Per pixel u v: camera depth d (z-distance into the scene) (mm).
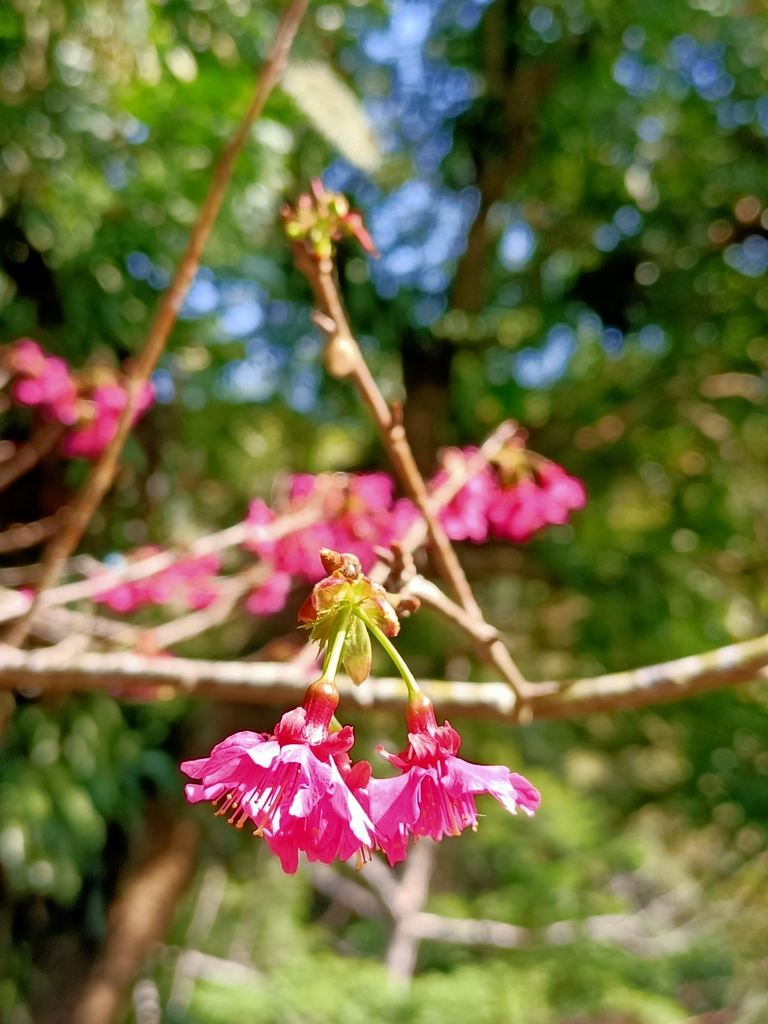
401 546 1011
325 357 1028
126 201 3082
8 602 1820
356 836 614
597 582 4832
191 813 4055
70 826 3312
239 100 2680
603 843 5031
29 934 3566
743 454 5406
